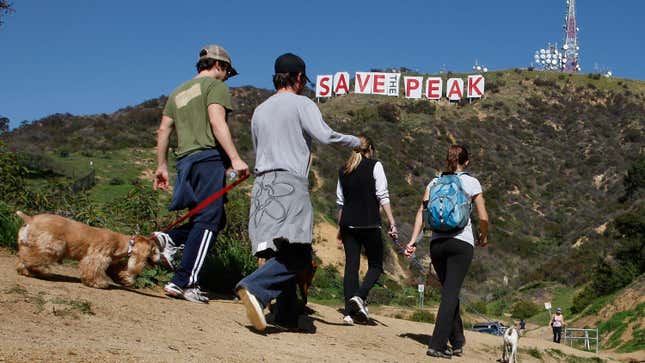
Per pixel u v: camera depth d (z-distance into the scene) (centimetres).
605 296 3950
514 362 740
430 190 621
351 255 675
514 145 8731
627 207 6694
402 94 10288
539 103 10200
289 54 544
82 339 385
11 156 791
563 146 8875
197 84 576
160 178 600
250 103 9006
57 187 812
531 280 5509
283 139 516
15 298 444
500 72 11625
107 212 776
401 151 7469
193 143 571
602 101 10531
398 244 687
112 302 493
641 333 2834
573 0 11875
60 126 6669
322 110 9288
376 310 2884
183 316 505
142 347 389
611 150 8619
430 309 3444
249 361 409
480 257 5812
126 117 7050
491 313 4691
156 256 564
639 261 4388
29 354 332
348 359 482
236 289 496
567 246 6212
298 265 511
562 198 7412
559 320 2794
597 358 1017
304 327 599
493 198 7175
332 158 6034
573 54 11831
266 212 502
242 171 546
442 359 595
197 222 573
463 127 8812
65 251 524
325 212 4978
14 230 664
